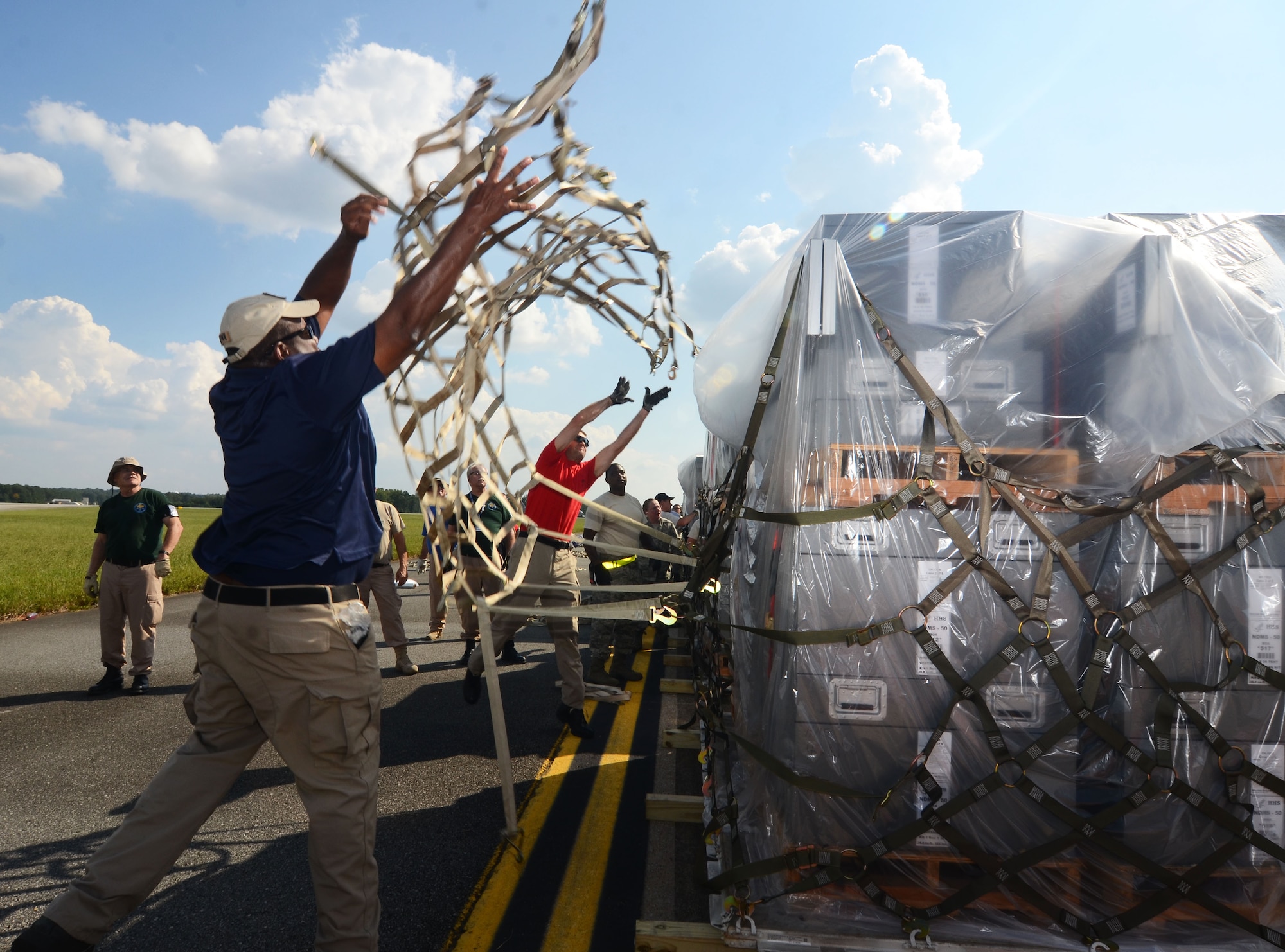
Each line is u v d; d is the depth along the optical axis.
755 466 2.60
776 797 2.25
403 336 1.75
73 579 13.05
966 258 2.30
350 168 1.96
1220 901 2.16
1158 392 2.15
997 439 2.23
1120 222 2.46
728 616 3.09
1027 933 2.12
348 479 1.99
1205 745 2.15
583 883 2.72
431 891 2.65
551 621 4.51
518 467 2.15
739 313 2.66
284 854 2.94
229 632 1.88
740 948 2.11
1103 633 2.14
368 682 1.98
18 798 3.49
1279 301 2.39
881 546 2.20
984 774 2.15
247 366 1.97
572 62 1.86
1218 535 2.19
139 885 1.81
